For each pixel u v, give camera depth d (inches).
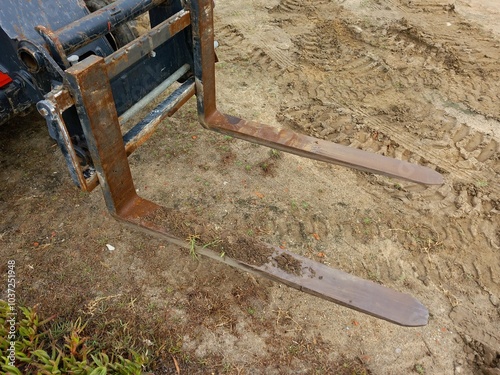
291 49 179.3
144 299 96.8
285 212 115.7
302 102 153.3
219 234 84.0
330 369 88.0
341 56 176.4
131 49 78.6
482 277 104.3
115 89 89.1
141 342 89.8
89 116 71.8
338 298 74.8
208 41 97.9
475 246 110.3
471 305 99.3
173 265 103.0
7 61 96.3
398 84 162.6
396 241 111.0
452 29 194.2
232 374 86.6
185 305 96.1
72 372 80.9
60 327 91.0
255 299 98.0
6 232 108.0
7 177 121.7
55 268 101.3
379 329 94.7
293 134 105.3
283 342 91.7
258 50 177.9
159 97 148.9
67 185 120.0
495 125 145.3
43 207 114.1
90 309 94.3
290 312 96.5
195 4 89.5
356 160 98.3
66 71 66.5
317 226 113.2
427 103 154.0
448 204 119.6
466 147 137.9
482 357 91.1
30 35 87.2
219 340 91.1
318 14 203.9
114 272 101.3
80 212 113.3
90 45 94.0
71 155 76.9
